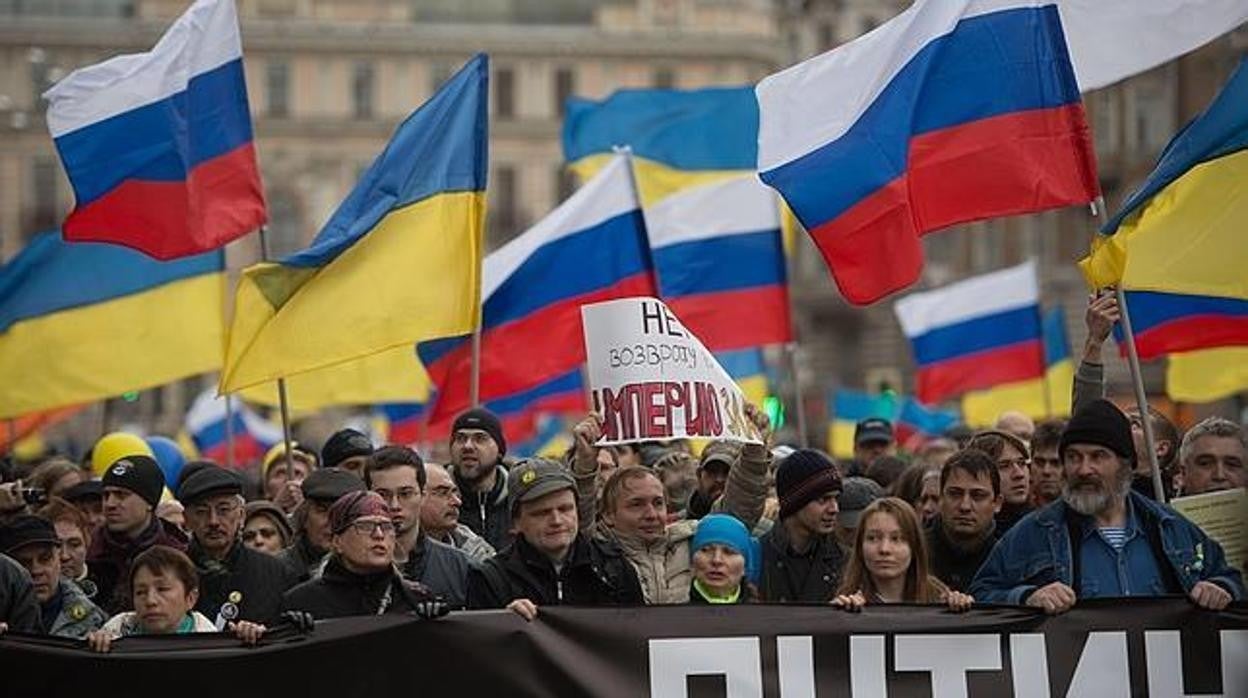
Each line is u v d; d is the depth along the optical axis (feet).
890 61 73.51
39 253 103.71
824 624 60.49
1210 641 60.39
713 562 65.82
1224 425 72.18
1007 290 149.48
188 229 86.63
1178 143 70.44
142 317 103.81
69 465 91.76
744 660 60.39
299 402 121.90
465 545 75.97
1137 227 71.00
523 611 59.93
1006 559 62.54
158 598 62.34
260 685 59.26
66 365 103.60
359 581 63.10
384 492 68.28
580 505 68.90
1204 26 76.23
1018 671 60.49
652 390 68.03
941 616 60.59
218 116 87.30
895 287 73.05
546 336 102.32
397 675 59.52
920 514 77.30
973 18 73.31
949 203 73.10
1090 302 70.44
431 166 81.46
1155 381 197.77
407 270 80.28
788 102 74.08
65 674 58.80
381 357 121.19
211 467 73.15
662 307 68.74
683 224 107.76
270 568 73.10
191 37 87.10
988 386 150.51
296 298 79.46
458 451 81.61
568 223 102.17
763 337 107.65
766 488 71.61
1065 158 72.74
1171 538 61.67
